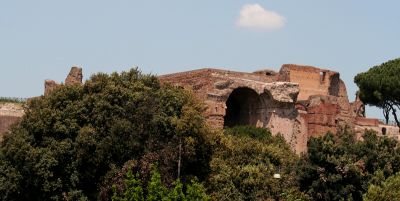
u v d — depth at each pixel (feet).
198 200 195.83
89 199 221.05
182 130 217.77
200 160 226.38
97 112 227.81
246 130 280.92
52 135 226.79
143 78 244.22
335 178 219.82
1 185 222.28
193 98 236.22
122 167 214.90
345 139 233.35
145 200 198.29
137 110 224.33
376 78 358.23
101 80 237.25
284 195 221.66
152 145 219.41
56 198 219.00
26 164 220.02
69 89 236.63
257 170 225.97
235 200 219.82
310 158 226.79
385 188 208.13
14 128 234.17
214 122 279.90
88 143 219.61
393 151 230.07
